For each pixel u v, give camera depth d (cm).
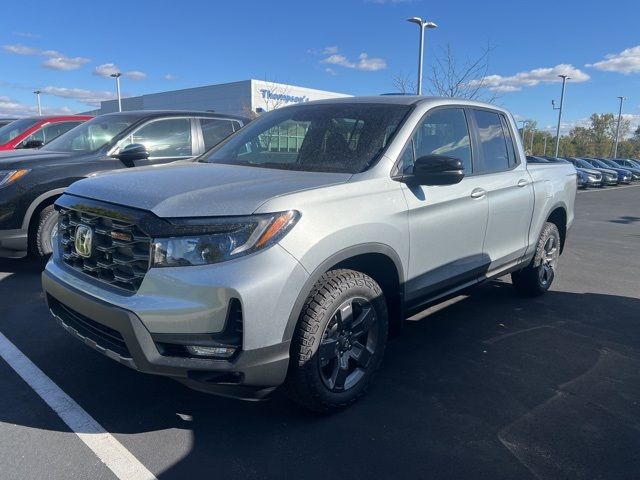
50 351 401
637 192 2819
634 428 318
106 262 294
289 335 277
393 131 361
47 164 571
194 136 700
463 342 446
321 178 316
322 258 286
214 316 258
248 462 276
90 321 297
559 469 278
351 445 294
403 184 344
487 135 459
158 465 271
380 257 330
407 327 480
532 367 400
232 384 270
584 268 759
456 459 284
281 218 272
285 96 4294
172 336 261
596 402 348
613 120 8925
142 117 661
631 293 616
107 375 366
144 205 275
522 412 334
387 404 339
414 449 292
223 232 262
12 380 356
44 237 573
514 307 543
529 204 494
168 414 320
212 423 312
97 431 300
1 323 452
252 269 260
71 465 269
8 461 271
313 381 296
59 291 309
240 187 292
